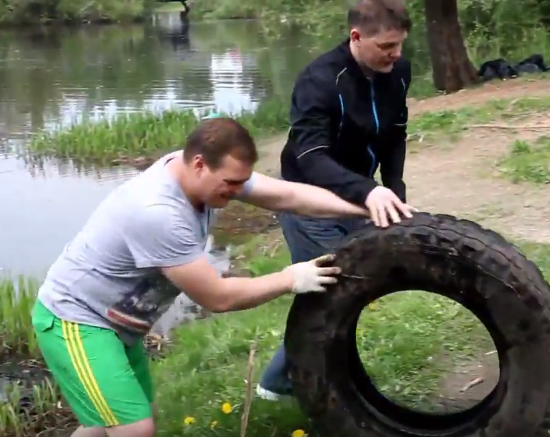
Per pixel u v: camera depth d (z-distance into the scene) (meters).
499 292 3.10
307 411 3.46
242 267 7.55
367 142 3.52
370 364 4.52
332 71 3.37
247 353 5.14
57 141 14.99
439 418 3.44
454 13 14.26
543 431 3.16
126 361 3.22
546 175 8.16
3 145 15.57
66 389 3.27
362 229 3.28
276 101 16.48
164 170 3.05
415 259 3.19
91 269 3.13
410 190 8.48
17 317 6.57
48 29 50.03
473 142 9.89
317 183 3.41
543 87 12.64
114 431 3.23
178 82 22.97
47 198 11.78
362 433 3.42
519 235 6.65
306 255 3.71
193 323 6.28
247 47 32.09
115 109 18.81
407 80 3.54
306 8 25.75
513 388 3.17
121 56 31.61
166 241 2.99
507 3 18.22
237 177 2.92
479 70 14.91
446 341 4.72
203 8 58.72
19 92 22.27
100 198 11.68
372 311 5.27
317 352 3.36
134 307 3.20
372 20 3.22
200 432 4.11
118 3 54.50
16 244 9.59
